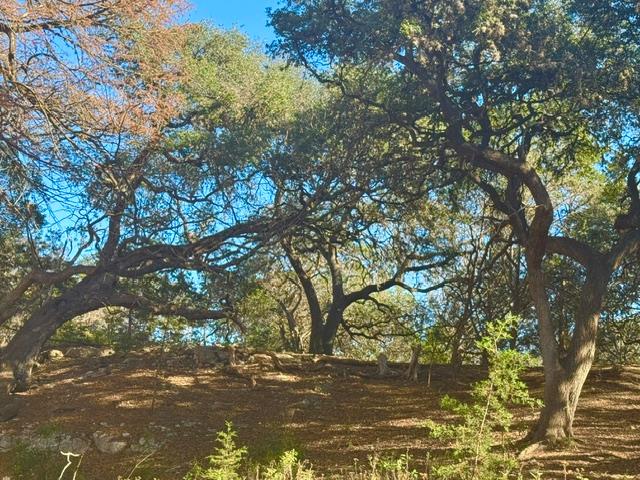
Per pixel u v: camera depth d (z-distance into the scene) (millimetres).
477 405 7934
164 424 17156
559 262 21453
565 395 14391
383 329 32562
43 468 14914
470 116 16922
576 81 15750
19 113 14414
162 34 16578
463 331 21250
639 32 16312
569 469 12430
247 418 17891
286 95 23391
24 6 14039
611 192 22156
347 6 16875
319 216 22078
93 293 20672
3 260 22031
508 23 15609
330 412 18375
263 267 22766
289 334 35719
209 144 19047
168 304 20734
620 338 22531
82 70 15023
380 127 18359
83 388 20188
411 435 15758
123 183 17688
